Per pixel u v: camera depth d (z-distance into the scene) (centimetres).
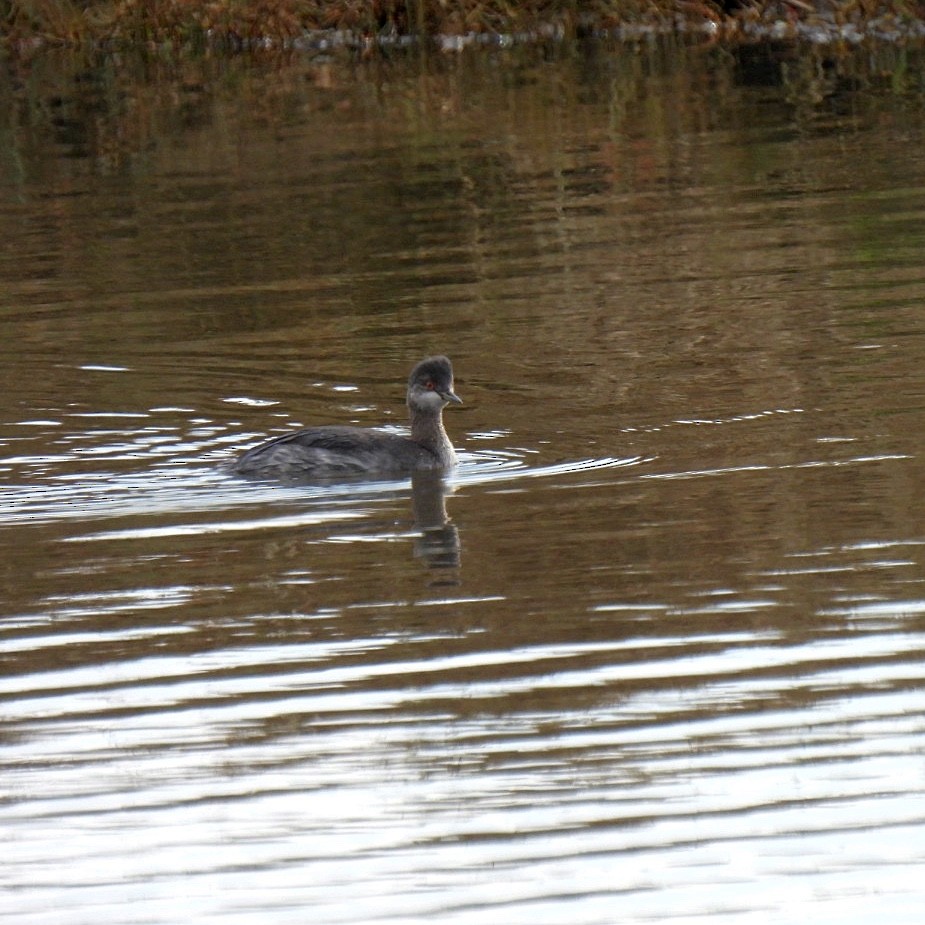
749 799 927
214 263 2347
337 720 1035
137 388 1798
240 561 1304
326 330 2006
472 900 847
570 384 1762
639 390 1727
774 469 1465
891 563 1236
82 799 955
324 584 1255
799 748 974
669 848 883
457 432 1628
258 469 1505
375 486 1476
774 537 1305
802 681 1057
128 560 1312
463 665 1103
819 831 896
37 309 2155
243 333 2006
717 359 1816
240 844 901
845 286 2059
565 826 909
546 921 828
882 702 1022
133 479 1508
